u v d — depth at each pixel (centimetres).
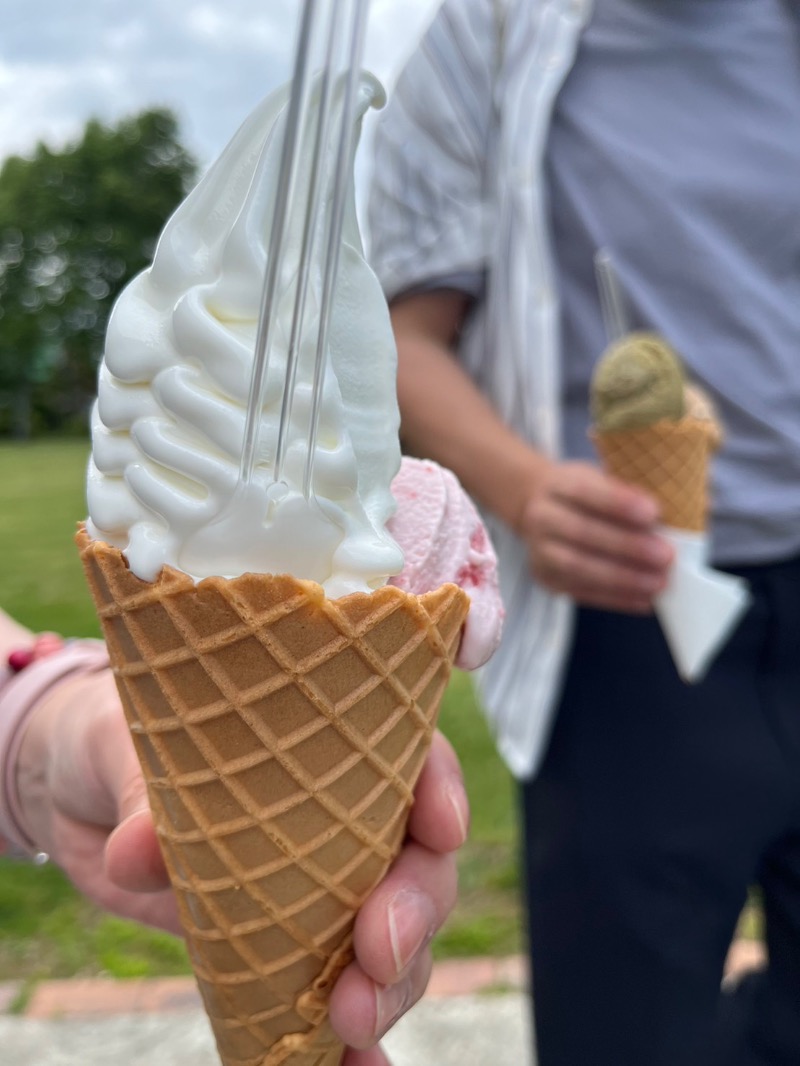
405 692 23
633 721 45
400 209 48
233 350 22
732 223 45
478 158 48
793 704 45
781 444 45
